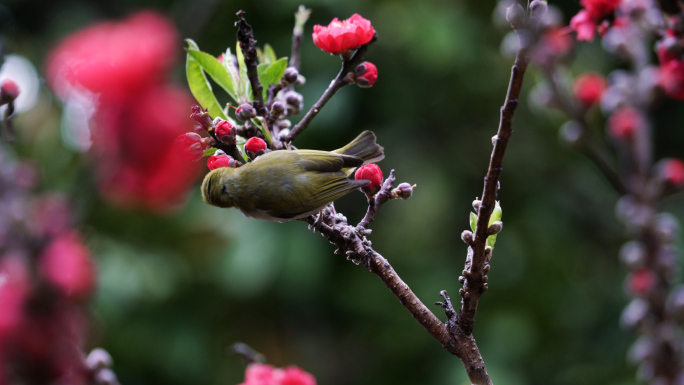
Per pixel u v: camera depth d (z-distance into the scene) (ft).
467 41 41.11
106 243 36.35
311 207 16.93
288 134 15.72
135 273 36.27
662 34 18.19
